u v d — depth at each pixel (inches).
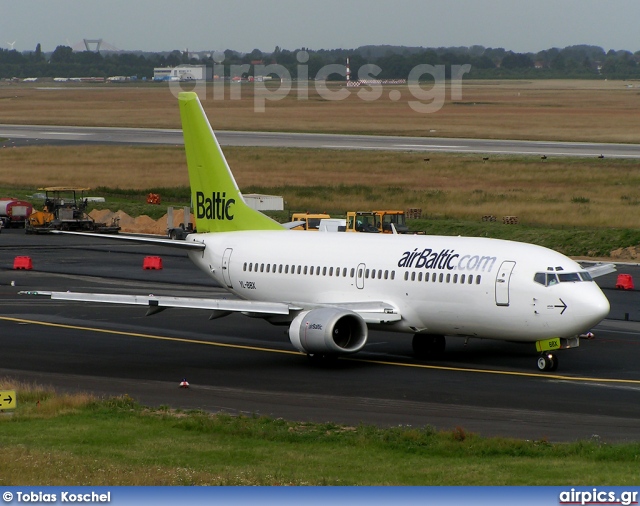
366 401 5556.1
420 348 7037.4
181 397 5659.5
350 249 7175.2
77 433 4596.5
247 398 5634.8
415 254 6801.2
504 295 6309.1
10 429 4677.7
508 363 6742.1
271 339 7805.1
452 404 5472.4
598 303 6102.4
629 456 4121.6
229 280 7869.1
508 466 3998.5
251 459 4138.8
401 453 4256.9
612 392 5792.3
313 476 3843.5
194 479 3759.8
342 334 6683.1
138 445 4379.9
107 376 6314.0
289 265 7431.1
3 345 7426.2
